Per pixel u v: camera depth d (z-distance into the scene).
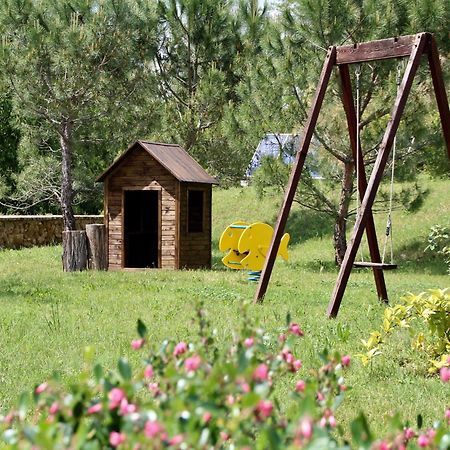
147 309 11.69
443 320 7.64
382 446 2.65
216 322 9.92
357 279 18.42
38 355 8.19
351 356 8.03
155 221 22.17
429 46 10.66
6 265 20.31
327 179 20.59
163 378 2.94
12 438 2.61
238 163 26.00
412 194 20.09
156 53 26.52
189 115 25.64
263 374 2.62
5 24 21.94
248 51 26.91
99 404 2.67
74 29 21.31
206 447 2.48
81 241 19.22
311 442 2.29
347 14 18.16
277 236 12.34
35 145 24.58
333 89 18.89
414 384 7.08
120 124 23.67
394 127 10.65
